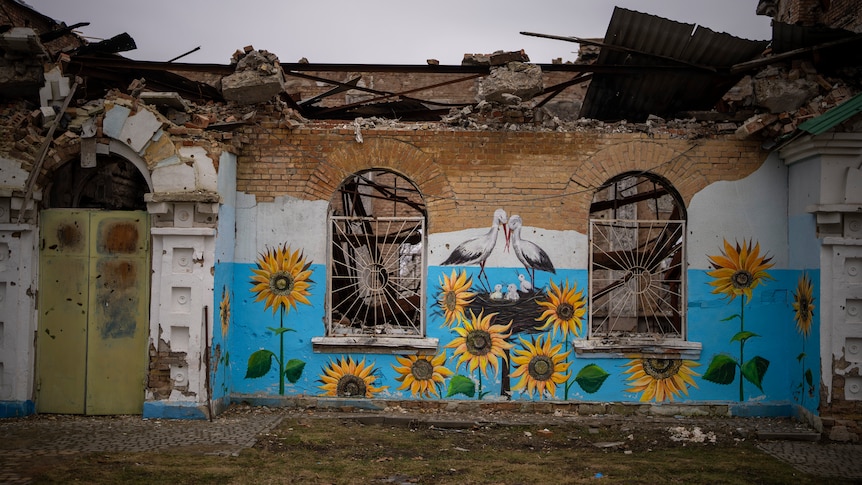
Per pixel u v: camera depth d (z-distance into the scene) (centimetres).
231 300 1016
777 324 1016
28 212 950
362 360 1016
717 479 730
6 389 945
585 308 1013
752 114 1037
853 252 924
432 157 1020
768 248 1016
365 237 1102
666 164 1018
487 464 773
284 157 1027
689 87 1095
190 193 926
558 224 1016
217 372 966
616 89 1109
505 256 1012
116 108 939
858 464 802
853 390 918
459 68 1071
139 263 962
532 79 1015
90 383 960
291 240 1023
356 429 915
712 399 1009
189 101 1034
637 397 1011
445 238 1016
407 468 750
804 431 923
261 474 709
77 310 963
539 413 1003
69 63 1008
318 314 1016
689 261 1013
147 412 934
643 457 816
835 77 987
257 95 1012
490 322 1012
